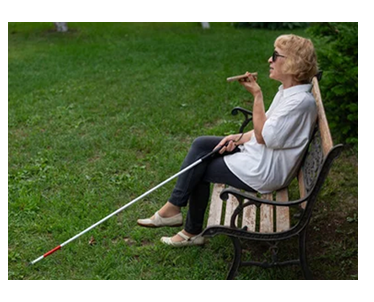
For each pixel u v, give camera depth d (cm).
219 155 404
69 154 590
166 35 1229
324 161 321
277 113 359
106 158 575
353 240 429
